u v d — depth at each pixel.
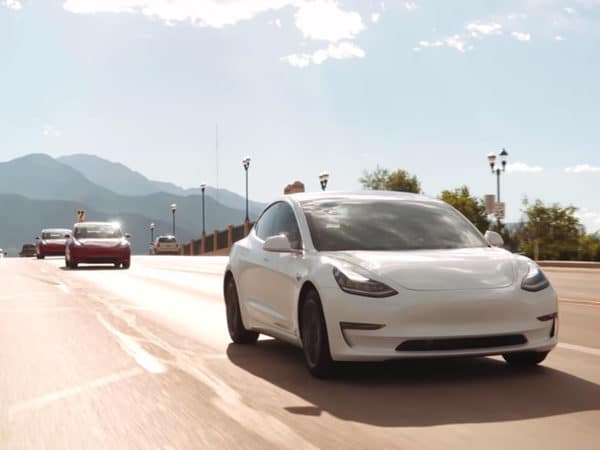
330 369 6.31
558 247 38.81
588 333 9.04
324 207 7.39
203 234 68.25
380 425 4.82
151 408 5.46
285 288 7.03
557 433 4.55
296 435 4.61
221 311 12.27
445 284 5.93
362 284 5.98
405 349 5.86
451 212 7.50
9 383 6.51
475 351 5.86
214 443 4.50
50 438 4.75
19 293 16.06
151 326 10.30
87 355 7.90
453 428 4.71
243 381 6.40
